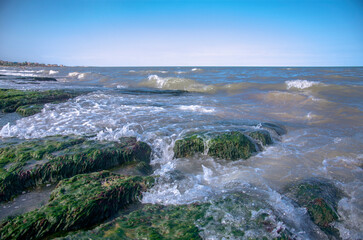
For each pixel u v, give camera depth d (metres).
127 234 2.71
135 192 3.74
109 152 5.04
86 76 29.86
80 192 3.48
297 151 5.91
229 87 16.81
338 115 8.88
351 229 3.24
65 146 5.30
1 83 19.95
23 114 8.92
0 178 3.91
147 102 11.63
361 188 4.16
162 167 5.21
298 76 22.70
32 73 40.75
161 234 2.72
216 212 3.17
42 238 2.86
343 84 15.12
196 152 5.79
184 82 18.42
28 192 4.00
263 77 22.98
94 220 3.18
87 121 7.74
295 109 10.04
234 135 5.90
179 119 8.21
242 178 4.49
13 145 5.41
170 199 3.62
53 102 10.92
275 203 3.54
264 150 6.07
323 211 3.45
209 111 9.62
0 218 3.25
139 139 6.07
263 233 2.78
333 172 4.77
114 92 15.04
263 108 10.38
